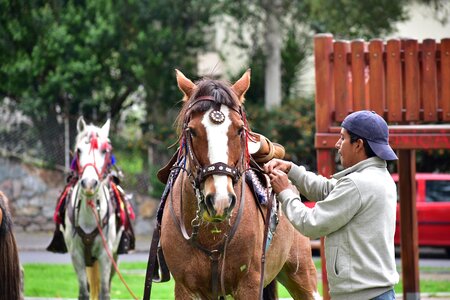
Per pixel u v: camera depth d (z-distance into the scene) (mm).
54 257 22859
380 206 6438
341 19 26062
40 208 28219
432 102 12031
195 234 7324
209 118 6871
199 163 6891
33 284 16641
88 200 12188
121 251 13031
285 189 7000
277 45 29734
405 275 13289
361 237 6438
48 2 29531
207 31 30609
